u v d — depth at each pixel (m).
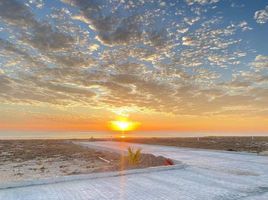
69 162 17.12
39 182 8.12
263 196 6.71
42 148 31.03
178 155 17.92
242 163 13.38
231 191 7.23
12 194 6.89
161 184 8.10
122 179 8.91
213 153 19.55
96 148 28.00
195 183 8.27
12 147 32.91
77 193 6.98
